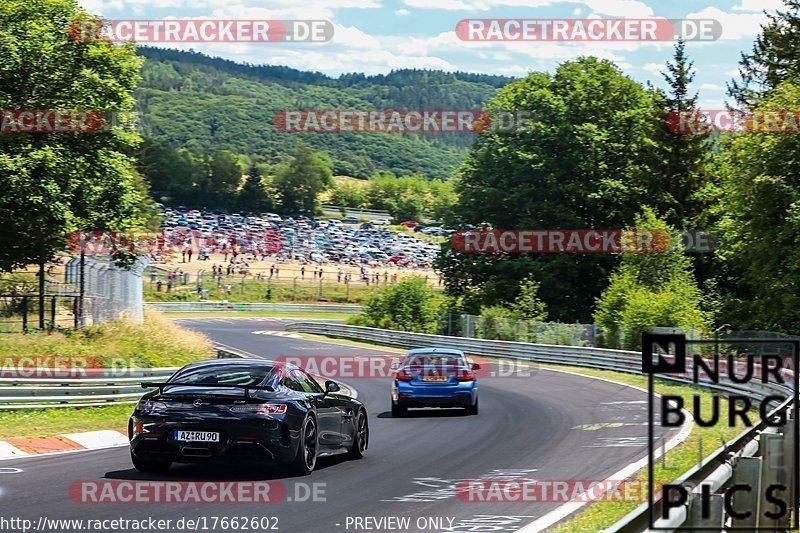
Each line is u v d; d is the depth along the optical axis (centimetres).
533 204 13650
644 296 8725
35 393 4344
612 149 13788
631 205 13812
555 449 3378
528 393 6244
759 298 9212
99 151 6575
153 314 8200
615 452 3241
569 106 13988
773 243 8731
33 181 6062
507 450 3369
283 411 2584
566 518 2023
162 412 2570
